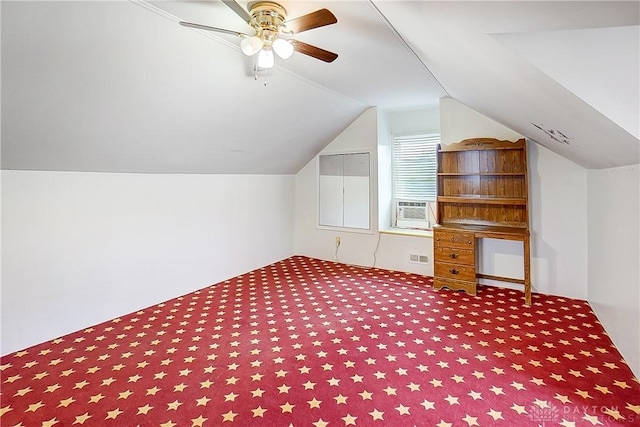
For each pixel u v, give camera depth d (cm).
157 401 194
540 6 95
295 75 307
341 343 259
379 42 232
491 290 370
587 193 324
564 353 235
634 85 125
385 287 388
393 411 183
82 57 193
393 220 495
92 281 296
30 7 158
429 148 461
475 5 104
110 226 309
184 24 172
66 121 228
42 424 177
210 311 327
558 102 157
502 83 180
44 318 266
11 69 179
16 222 250
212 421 178
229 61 254
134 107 247
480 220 382
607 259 259
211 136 333
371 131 457
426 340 261
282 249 525
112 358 241
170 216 362
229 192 431
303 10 187
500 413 179
